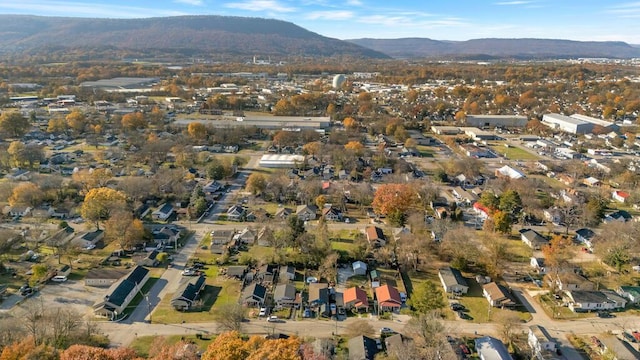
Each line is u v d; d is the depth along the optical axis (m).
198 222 91.62
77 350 40.97
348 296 63.72
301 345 47.56
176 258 76.19
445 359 48.72
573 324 59.28
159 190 104.50
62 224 84.81
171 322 58.41
